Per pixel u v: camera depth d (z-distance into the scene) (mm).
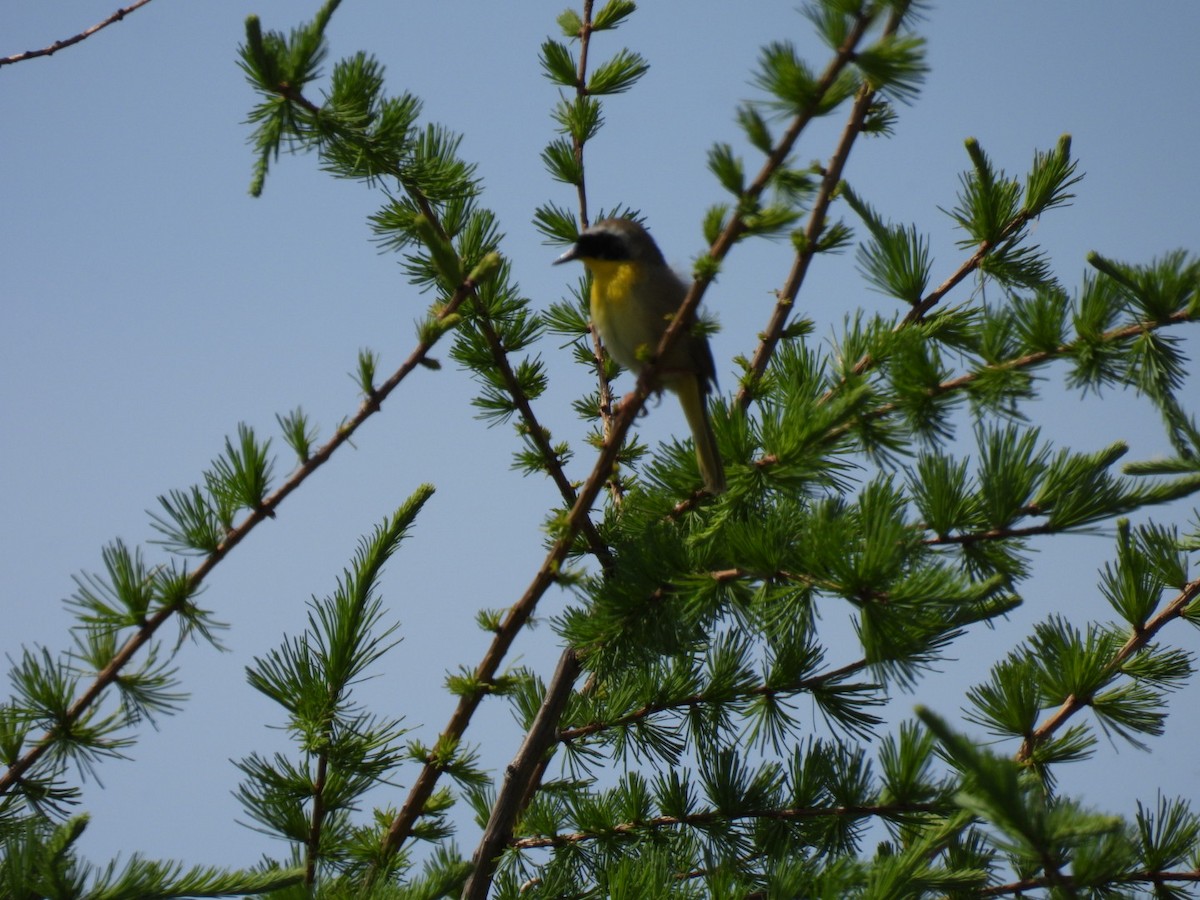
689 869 7605
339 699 6945
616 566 7234
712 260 6004
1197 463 6023
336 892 5977
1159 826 6293
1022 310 6742
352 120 7695
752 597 6504
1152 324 6363
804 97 5566
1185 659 7516
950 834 6074
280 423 6621
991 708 7328
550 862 7906
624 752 8109
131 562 6312
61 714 5906
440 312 7047
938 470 6395
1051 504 6254
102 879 4438
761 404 7883
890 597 5762
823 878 6312
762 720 7629
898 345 7000
